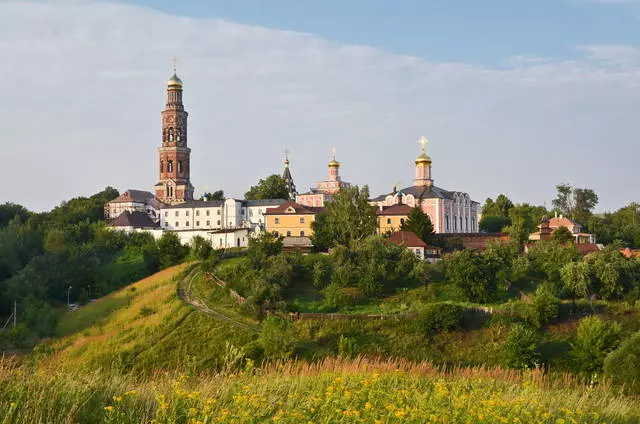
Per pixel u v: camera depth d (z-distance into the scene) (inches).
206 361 3267.7
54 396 932.6
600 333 3043.8
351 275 4448.8
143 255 6348.4
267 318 3686.0
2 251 5634.8
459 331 3577.8
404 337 3543.3
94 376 1053.8
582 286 4069.9
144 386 1061.1
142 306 4170.8
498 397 1147.3
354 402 1052.5
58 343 3710.6
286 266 4547.2
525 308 3730.3
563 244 5590.6
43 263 5428.2
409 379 1336.1
